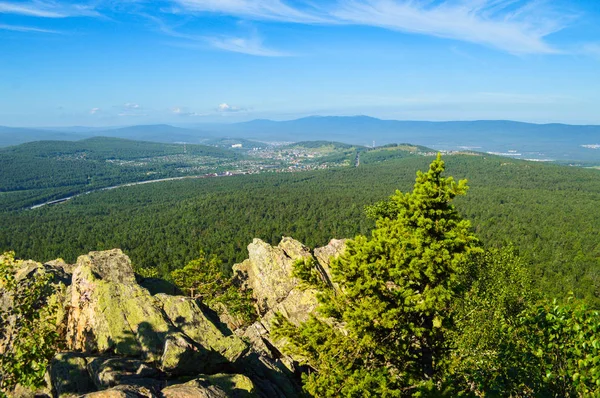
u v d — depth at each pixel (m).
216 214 184.12
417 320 17.73
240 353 16.22
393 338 17.22
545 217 163.88
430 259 16.34
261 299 38.28
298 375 22.20
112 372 13.02
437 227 17.44
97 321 16.84
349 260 17.73
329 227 158.38
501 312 22.42
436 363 18.53
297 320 31.44
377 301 16.20
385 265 16.88
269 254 40.00
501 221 162.62
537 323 13.12
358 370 16.19
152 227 166.50
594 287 93.69
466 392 18.58
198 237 146.88
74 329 18.22
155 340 15.55
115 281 19.92
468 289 26.34
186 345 14.54
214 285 43.31
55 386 13.45
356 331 15.79
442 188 17.91
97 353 15.61
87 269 19.83
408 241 17.00
